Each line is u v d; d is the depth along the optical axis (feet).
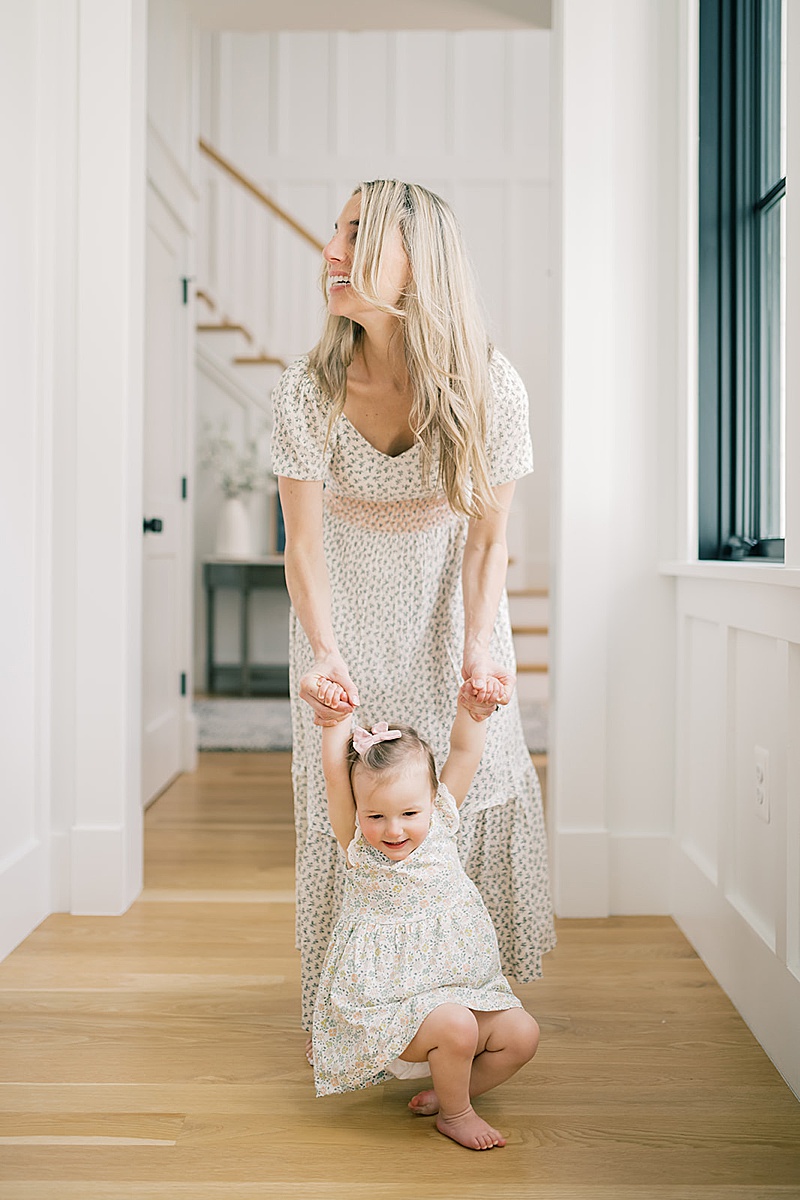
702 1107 5.27
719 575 6.64
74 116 8.05
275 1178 4.63
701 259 7.93
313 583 5.43
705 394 7.95
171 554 12.80
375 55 22.22
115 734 8.13
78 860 8.11
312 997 5.75
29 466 7.77
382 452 5.51
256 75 22.27
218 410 20.77
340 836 5.25
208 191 21.98
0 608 7.27
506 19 12.59
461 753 5.33
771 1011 5.78
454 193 22.20
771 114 7.57
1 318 7.21
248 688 20.03
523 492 21.98
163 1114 5.18
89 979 6.86
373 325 5.12
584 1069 5.67
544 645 19.06
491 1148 4.89
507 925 5.86
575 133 8.05
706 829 7.44
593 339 8.08
